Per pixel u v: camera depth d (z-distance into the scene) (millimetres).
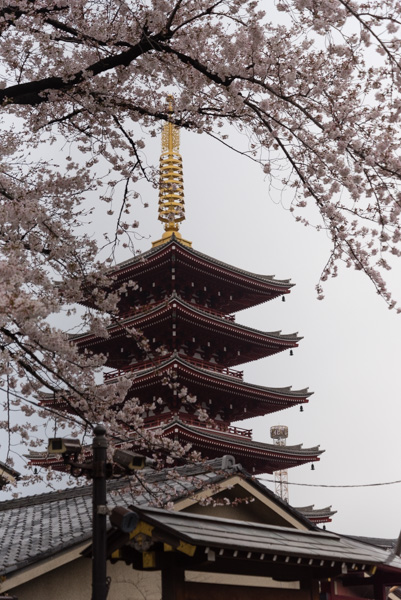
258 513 16359
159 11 11477
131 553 9914
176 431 38906
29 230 12297
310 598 11398
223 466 15453
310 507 43344
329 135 11680
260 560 10102
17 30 12445
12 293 8891
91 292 13930
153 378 39406
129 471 9289
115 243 13539
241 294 47656
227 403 44219
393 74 11328
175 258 42219
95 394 13359
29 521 17266
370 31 10898
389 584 14914
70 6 12484
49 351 12508
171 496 14367
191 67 12836
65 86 12328
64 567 13406
